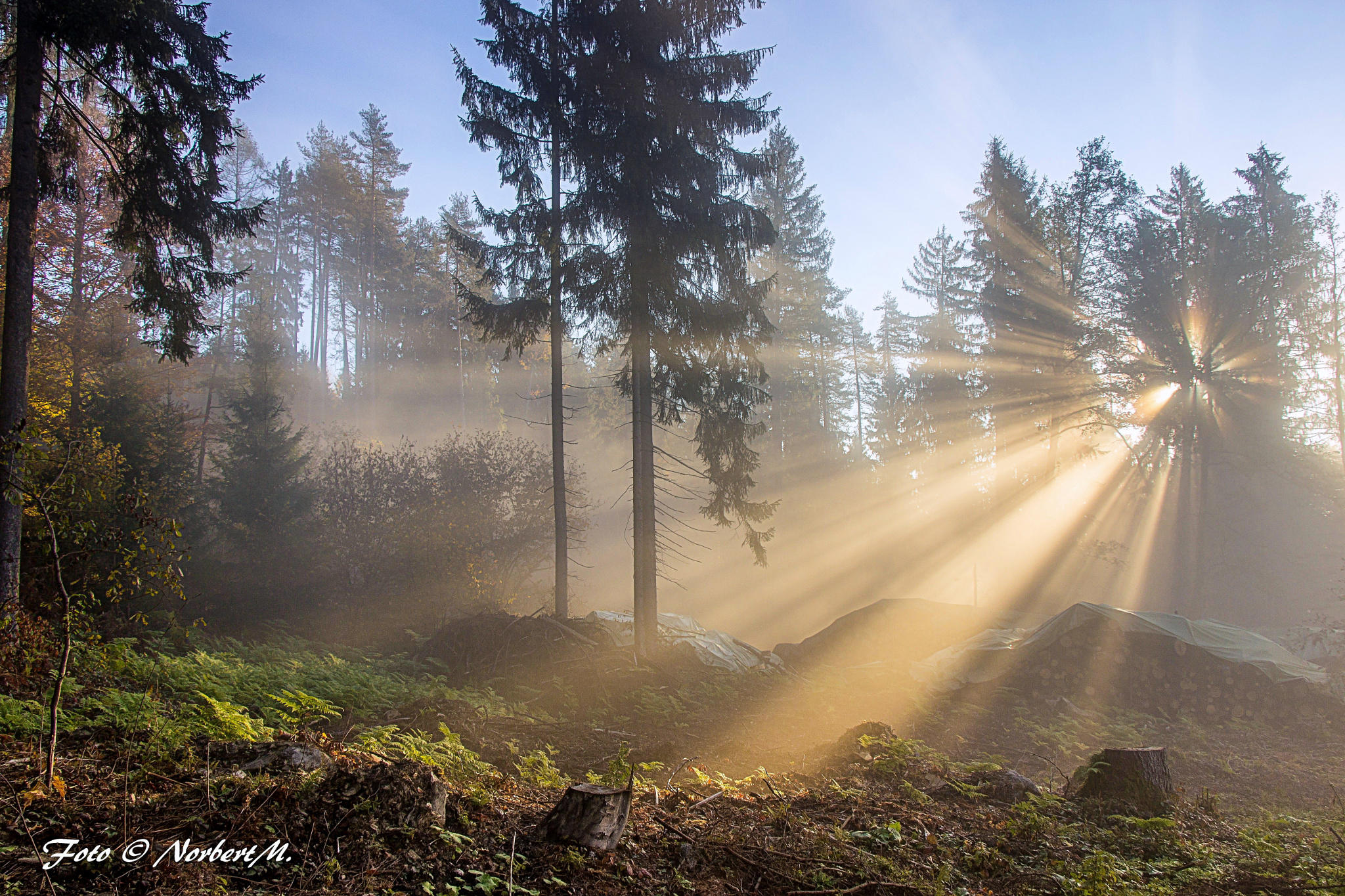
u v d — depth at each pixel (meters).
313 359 57.41
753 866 4.84
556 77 17.09
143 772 4.73
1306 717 14.14
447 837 4.30
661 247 16.95
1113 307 33.62
